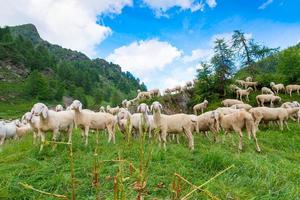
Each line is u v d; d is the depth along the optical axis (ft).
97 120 39.29
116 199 5.68
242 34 146.30
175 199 6.14
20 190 19.43
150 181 19.97
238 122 41.37
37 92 320.09
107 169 22.12
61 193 19.21
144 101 127.95
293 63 139.44
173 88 134.62
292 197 20.67
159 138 37.29
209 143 44.39
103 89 518.78
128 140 6.88
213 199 6.08
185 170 23.98
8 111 262.26
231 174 24.31
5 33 446.60
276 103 114.42
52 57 477.77
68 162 25.41
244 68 155.43
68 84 423.23
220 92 135.23
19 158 28.53
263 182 22.90
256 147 43.98
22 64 394.93
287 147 48.47
